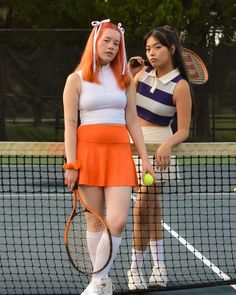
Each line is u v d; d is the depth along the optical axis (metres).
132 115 5.27
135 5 18.33
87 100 5.04
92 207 5.09
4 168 13.95
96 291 5.08
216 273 6.47
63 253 7.28
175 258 7.11
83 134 5.09
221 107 16.91
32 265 6.71
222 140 16.94
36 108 17.00
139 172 5.78
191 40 19.17
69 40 17.02
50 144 5.67
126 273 6.45
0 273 6.43
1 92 16.97
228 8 19.30
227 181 12.80
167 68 5.76
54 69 17.02
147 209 5.86
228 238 8.12
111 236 4.98
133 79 5.48
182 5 19.12
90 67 5.04
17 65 16.95
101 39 5.00
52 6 20.73
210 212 10.07
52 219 9.20
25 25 21.45
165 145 5.57
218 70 16.94
